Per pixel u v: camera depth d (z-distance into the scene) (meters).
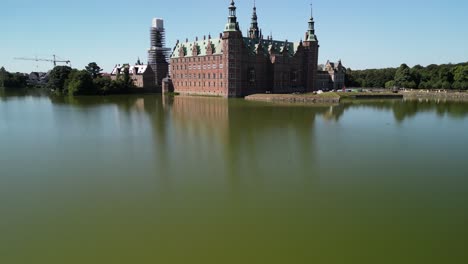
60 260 19.23
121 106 101.50
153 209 25.69
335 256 19.58
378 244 20.84
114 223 23.47
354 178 33.19
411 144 48.84
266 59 152.12
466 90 164.50
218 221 23.73
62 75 166.75
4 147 45.62
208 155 41.09
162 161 38.38
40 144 47.25
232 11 134.75
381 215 24.88
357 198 28.09
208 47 147.25
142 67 192.88
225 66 137.00
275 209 25.81
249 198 27.86
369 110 94.06
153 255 19.64
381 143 49.19
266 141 49.41
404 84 186.25
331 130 59.75
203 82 152.75
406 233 22.23
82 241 21.16
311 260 19.17
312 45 163.75
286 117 76.44
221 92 142.00
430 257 19.50
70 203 26.94
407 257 19.50
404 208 26.17
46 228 22.88
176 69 170.25
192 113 82.94
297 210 25.64
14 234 22.12
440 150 45.16
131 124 64.62
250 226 23.03
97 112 85.19
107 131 56.91
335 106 104.38
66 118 73.31
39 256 19.62
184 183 31.27
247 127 61.53
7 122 67.25
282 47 157.75
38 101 120.62
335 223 23.56
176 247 20.45
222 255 19.62
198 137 51.81
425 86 183.88
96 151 43.09
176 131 56.88
